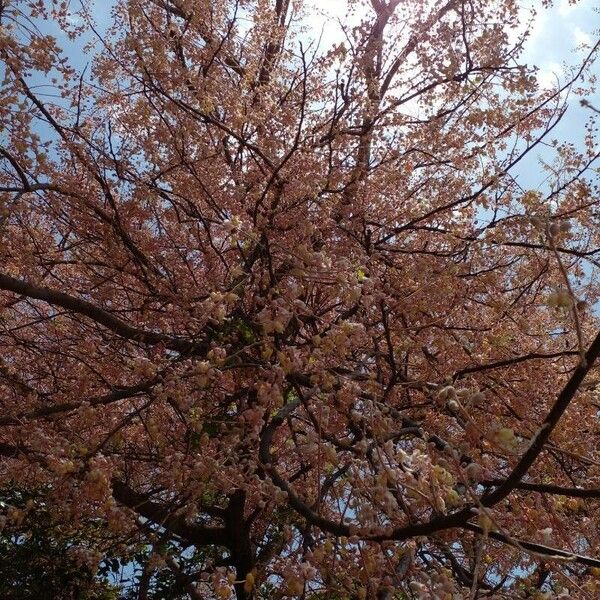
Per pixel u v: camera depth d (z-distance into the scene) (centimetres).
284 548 546
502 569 439
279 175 484
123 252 512
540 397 483
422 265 471
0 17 434
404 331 477
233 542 563
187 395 402
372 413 331
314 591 358
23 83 432
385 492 292
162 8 538
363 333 374
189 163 489
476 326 526
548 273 543
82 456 355
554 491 310
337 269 369
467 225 534
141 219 521
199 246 533
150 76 479
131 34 478
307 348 452
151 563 427
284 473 511
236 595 520
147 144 495
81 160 480
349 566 330
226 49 539
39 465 377
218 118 547
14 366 572
